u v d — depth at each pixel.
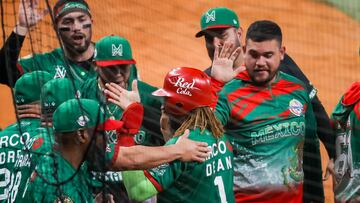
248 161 15.13
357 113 15.30
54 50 16.77
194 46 29.84
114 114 15.05
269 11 31.77
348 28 29.70
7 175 13.59
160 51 28.69
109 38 15.77
